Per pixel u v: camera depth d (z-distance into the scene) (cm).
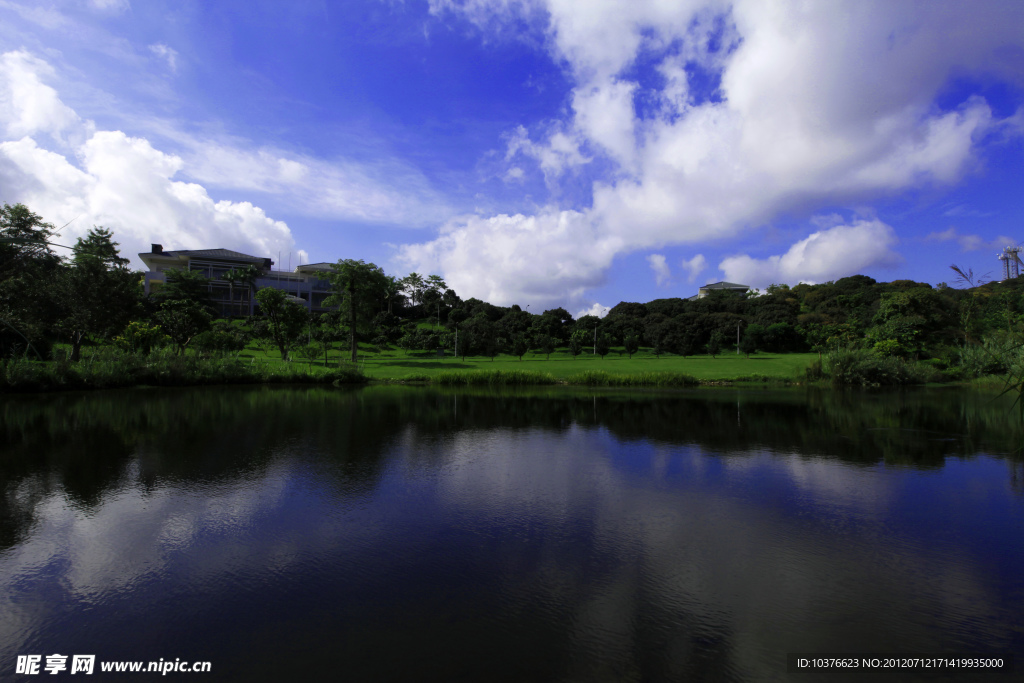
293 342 6362
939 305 4797
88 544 655
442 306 11031
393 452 1234
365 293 5900
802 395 3011
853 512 805
